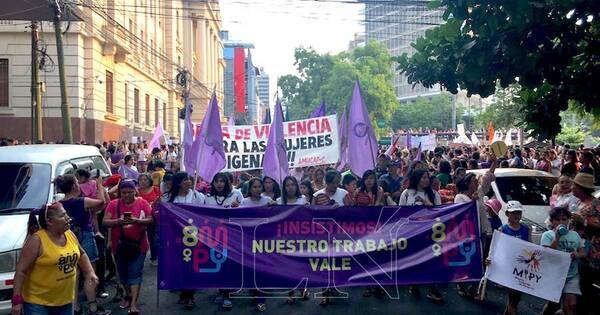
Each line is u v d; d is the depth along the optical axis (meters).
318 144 11.89
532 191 11.32
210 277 7.85
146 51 43.69
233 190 9.20
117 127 33.28
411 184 8.98
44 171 8.71
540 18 7.66
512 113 35.28
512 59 8.05
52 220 5.63
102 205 7.98
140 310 8.30
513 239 7.30
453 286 9.66
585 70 8.80
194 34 71.69
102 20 30.27
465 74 8.16
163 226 7.84
